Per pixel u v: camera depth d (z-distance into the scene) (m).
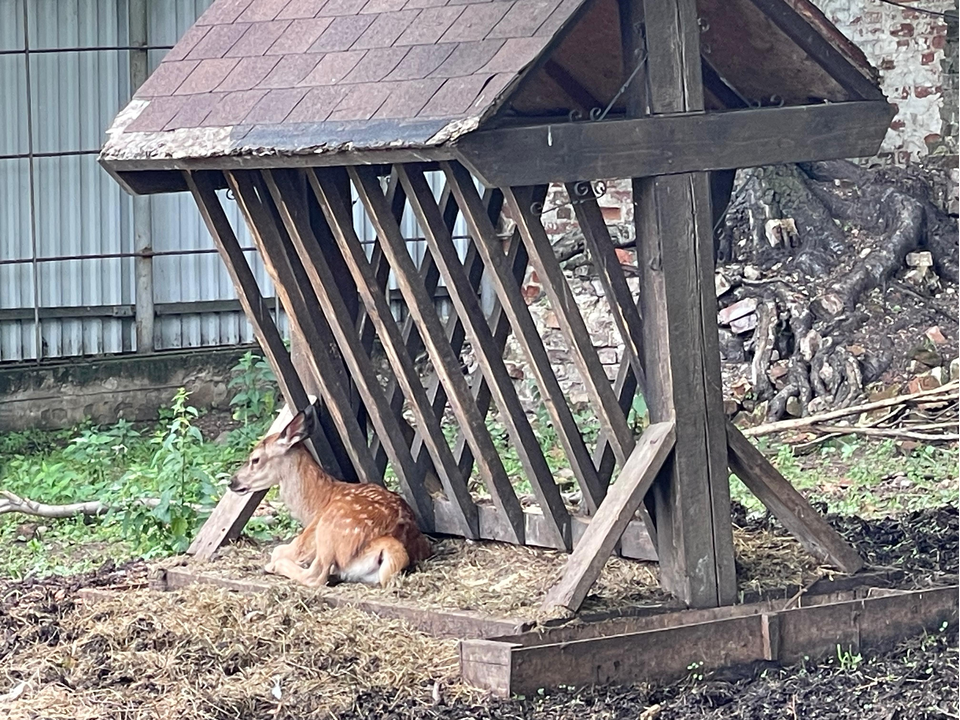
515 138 6.09
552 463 10.31
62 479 9.92
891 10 12.60
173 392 11.75
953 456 10.02
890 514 8.79
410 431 7.87
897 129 12.69
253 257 12.23
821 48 6.65
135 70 11.58
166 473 8.61
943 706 5.95
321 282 7.36
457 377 7.21
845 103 6.67
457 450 7.80
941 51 12.53
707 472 6.59
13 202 11.29
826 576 6.91
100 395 11.52
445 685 6.15
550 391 6.96
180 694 6.05
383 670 6.27
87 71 11.46
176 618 6.75
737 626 6.40
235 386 11.93
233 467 10.21
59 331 11.49
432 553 7.39
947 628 6.76
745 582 6.81
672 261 6.48
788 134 6.58
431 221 6.86
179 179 7.79
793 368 11.21
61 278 11.46
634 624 6.44
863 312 11.56
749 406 11.15
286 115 6.75
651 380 6.63
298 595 6.94
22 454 10.89
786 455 10.21
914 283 11.85
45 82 11.37
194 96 7.31
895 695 6.10
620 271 6.89
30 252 11.38
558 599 6.45
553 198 12.52
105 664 6.37
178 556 7.81
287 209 7.29
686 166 6.43
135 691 6.14
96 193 11.53
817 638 6.52
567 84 7.52
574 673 6.15
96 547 8.59
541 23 6.20
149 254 11.68
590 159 6.26
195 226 11.89
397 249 7.02
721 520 6.61
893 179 12.54
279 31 7.36
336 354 7.71
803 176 12.53
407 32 6.71
